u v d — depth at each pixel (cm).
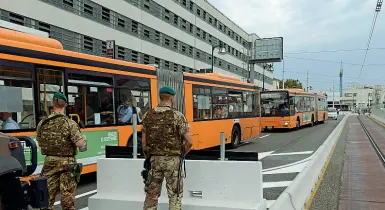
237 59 6769
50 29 2405
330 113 4916
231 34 6469
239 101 1563
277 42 4862
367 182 784
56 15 2448
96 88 809
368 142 1677
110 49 2384
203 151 500
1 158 302
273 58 4866
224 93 1420
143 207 460
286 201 479
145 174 446
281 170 976
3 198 318
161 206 487
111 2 3061
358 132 2364
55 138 458
